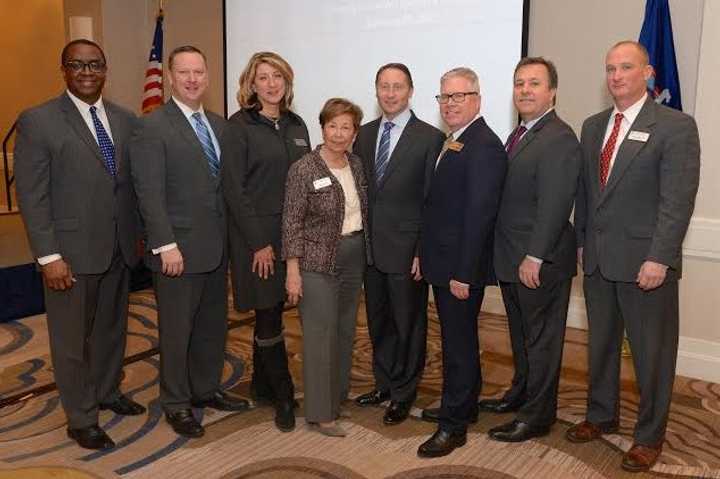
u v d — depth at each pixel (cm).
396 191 271
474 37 433
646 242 237
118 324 291
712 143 327
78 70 249
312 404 272
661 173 232
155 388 331
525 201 249
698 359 340
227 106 562
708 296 336
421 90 459
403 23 461
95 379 292
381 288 289
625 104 243
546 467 248
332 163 263
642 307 242
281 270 273
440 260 250
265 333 280
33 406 309
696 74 357
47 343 407
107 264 261
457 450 262
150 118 259
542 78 244
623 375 345
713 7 318
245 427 284
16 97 716
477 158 238
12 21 706
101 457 257
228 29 548
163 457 257
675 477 241
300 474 244
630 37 385
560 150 240
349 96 494
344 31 488
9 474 244
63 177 249
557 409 293
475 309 252
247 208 260
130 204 273
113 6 595
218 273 287
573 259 259
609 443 267
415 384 291
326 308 263
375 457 257
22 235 581
